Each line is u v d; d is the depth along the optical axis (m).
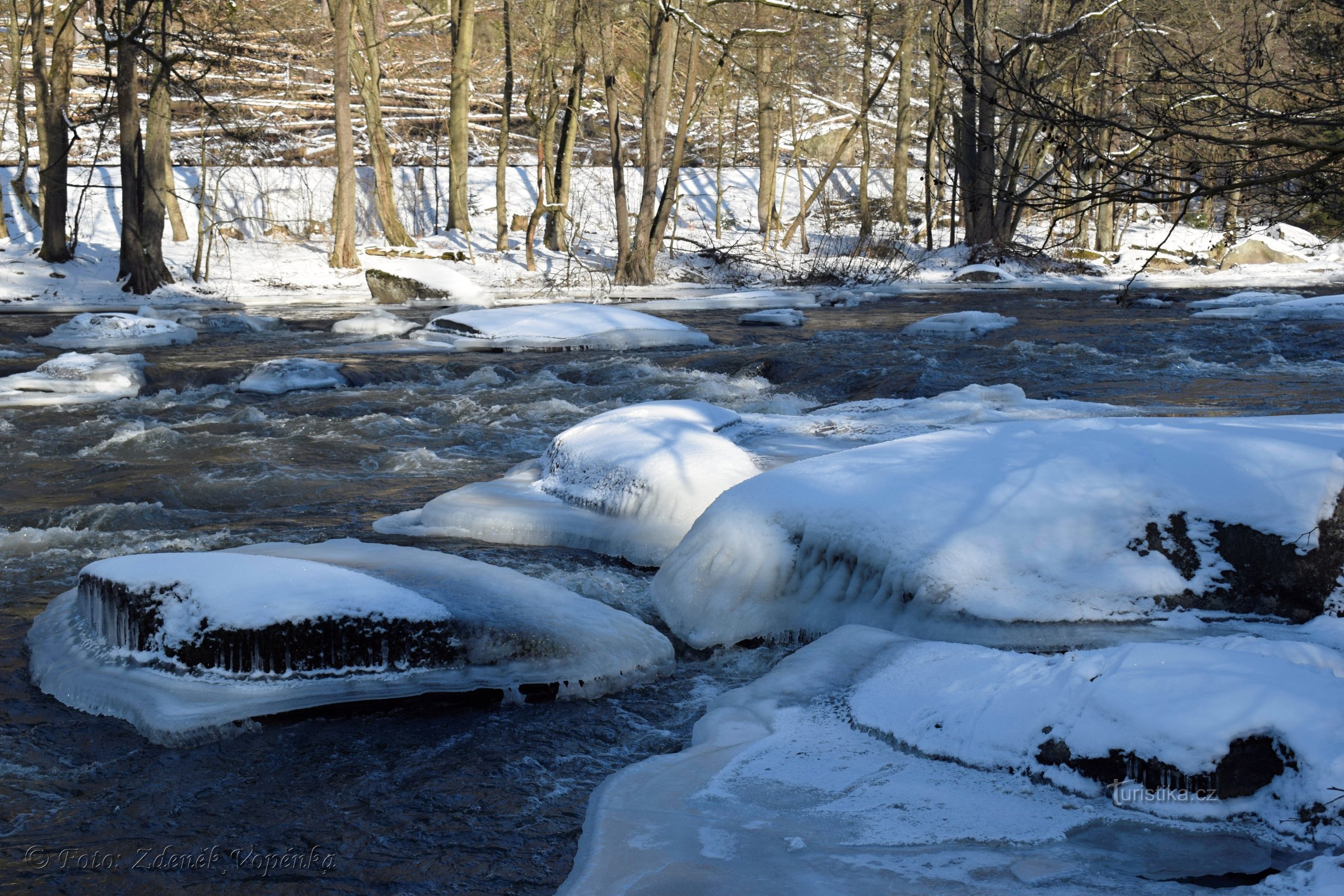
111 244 34.62
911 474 5.95
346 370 14.85
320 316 24.31
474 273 35.00
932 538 5.52
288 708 4.61
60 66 30.36
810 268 36.59
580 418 12.10
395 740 4.49
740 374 15.16
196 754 4.37
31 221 34.47
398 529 7.58
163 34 29.22
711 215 45.00
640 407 8.38
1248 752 3.55
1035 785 3.77
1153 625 5.23
